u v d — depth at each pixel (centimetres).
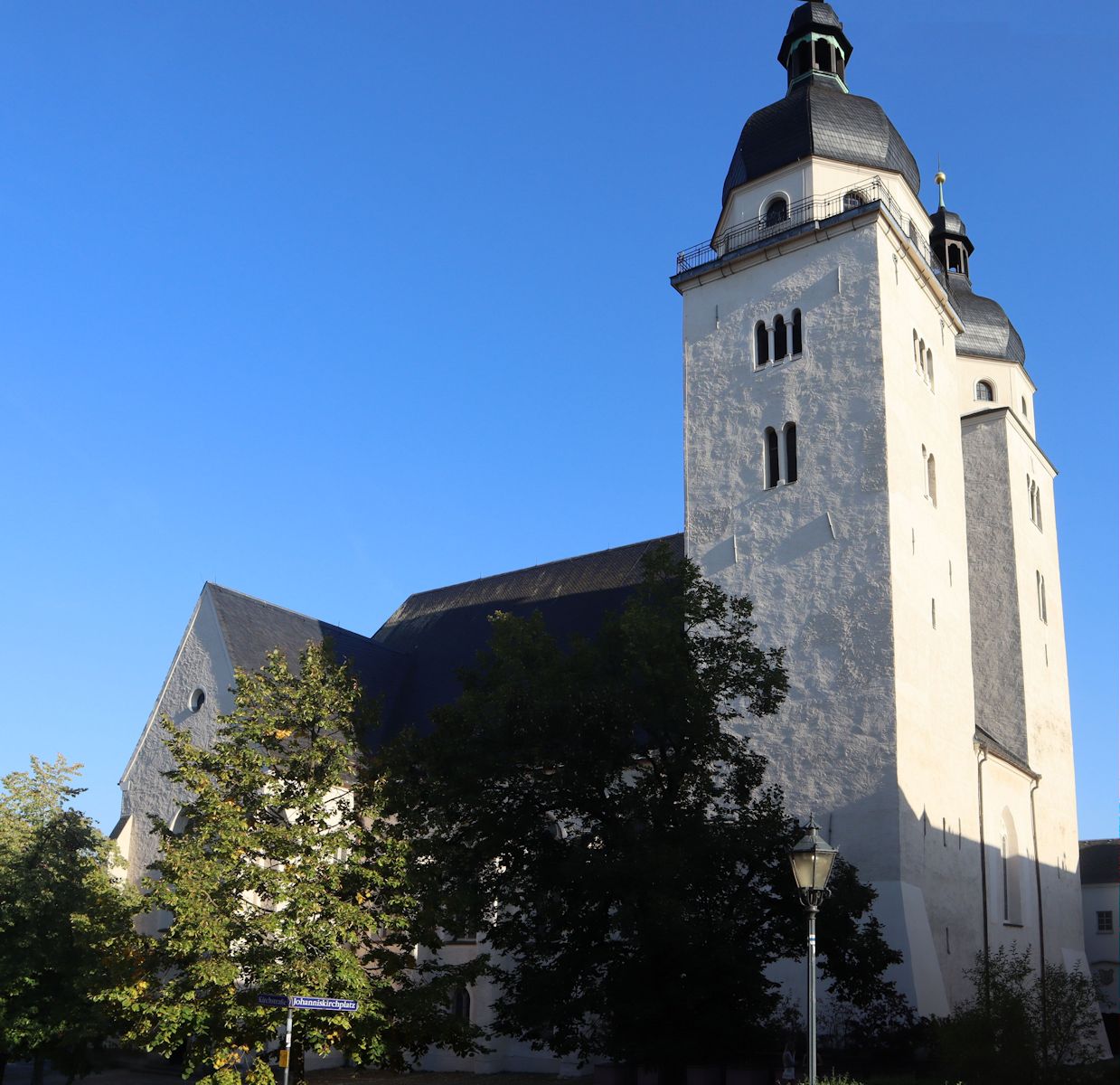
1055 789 6125
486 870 3562
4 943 4081
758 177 5366
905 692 4512
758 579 4906
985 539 6191
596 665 3594
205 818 3266
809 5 5631
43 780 4631
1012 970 3884
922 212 5603
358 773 3525
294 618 5969
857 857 4334
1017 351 6681
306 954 3092
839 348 4950
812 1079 2327
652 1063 3281
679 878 3183
